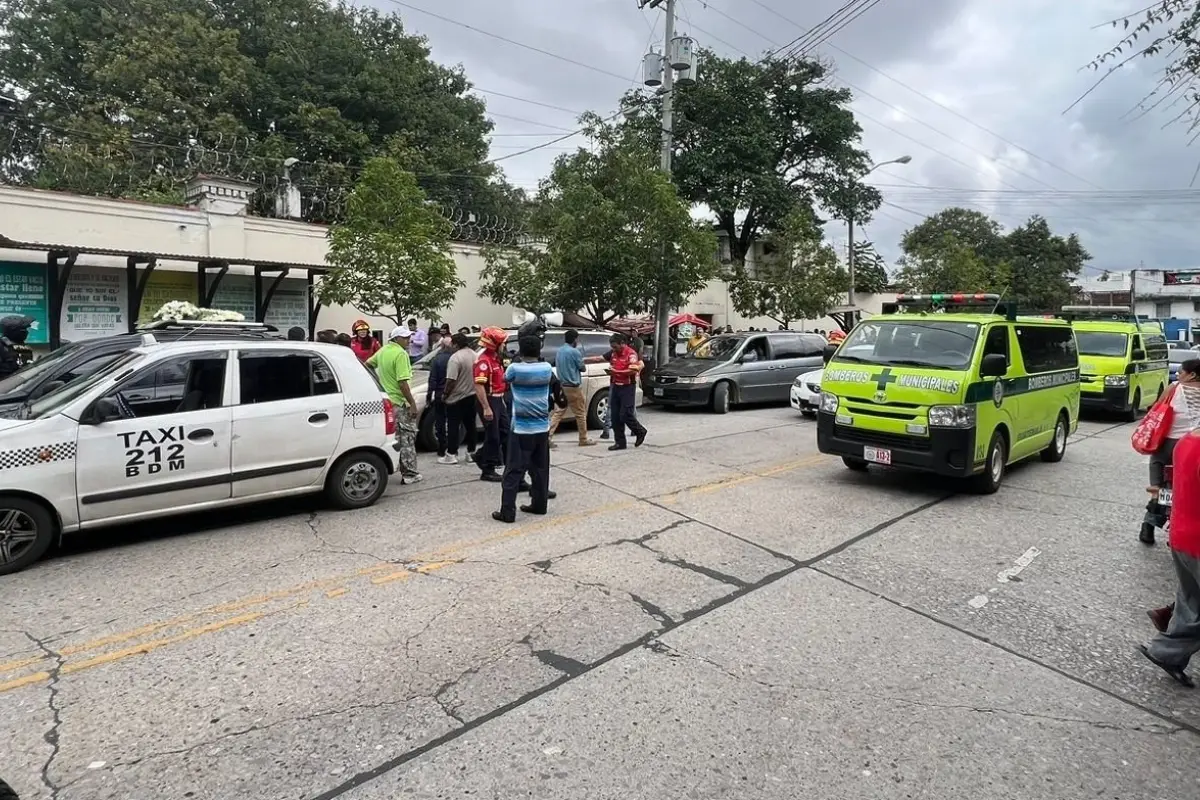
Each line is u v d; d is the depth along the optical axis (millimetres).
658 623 4559
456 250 17969
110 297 13312
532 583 5195
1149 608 4992
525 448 6848
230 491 6473
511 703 3598
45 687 3742
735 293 24562
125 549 5980
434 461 9984
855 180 35250
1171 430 6086
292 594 4969
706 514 7145
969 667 4078
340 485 7148
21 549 5508
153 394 6152
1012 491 8398
